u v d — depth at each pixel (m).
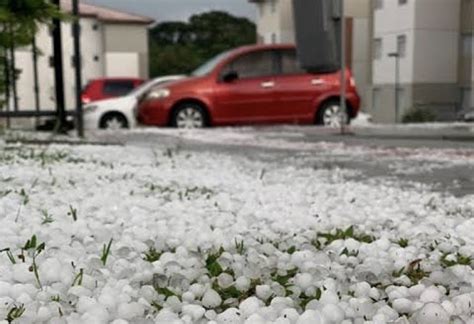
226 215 2.70
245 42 55.94
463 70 27.33
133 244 2.06
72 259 1.80
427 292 1.53
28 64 22.81
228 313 1.37
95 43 40.25
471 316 1.42
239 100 11.60
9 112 7.54
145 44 41.44
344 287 1.62
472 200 3.39
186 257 1.93
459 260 2.00
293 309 1.38
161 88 11.61
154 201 3.06
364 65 36.00
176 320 1.32
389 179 4.54
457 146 7.54
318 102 11.83
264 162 5.76
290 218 2.71
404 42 27.81
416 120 25.22
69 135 7.89
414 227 2.50
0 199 2.88
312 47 7.12
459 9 27.25
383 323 1.34
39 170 4.15
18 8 4.93
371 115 30.56
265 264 1.87
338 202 3.29
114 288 1.55
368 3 32.47
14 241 2.03
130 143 7.62
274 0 38.09
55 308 1.38
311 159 6.10
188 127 11.50
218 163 5.47
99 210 2.70
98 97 15.52
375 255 2.03
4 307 1.36
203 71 11.95
